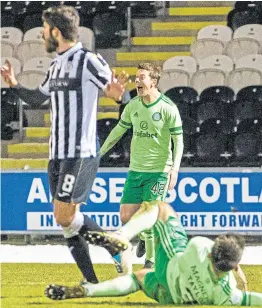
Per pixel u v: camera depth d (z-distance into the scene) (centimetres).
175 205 3216
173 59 4153
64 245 3272
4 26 4416
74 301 1919
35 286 2230
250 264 2736
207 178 3206
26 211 3284
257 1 4306
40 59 4212
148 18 4397
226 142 3616
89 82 1905
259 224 3200
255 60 4128
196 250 1708
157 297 1767
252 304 1744
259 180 3195
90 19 4347
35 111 4022
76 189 1916
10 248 3177
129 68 4172
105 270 2620
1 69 2012
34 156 3844
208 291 1727
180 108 3784
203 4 4409
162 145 2422
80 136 1911
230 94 3884
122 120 2478
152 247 2320
